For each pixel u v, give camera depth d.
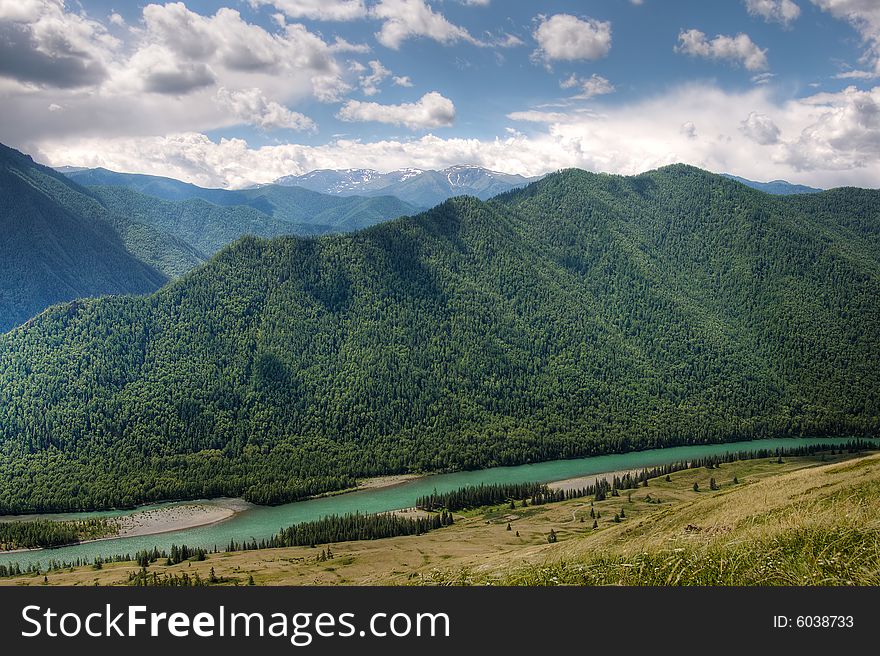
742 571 27.28
